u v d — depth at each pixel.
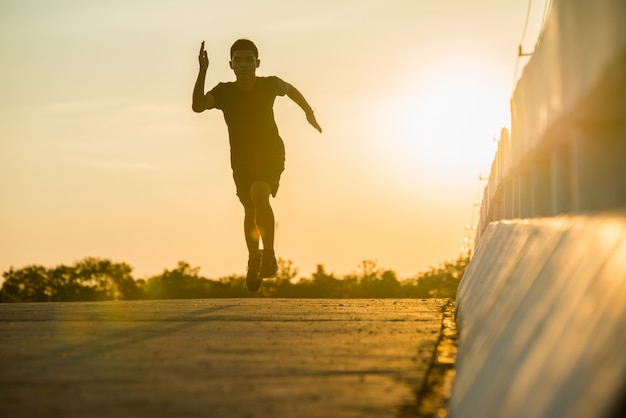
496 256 8.18
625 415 2.46
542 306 4.06
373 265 89.25
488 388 4.01
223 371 6.00
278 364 6.29
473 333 6.25
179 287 88.94
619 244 3.37
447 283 76.19
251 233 12.61
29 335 8.45
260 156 12.26
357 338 7.82
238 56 12.17
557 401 2.89
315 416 4.61
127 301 13.52
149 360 6.55
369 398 5.07
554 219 5.64
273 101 12.46
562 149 6.41
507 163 10.49
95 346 7.45
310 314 10.43
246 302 12.90
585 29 4.38
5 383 5.67
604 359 2.75
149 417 4.61
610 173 4.95
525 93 7.67
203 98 12.11
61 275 110.81
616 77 3.96
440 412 4.70
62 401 5.05
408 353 6.81
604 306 3.09
